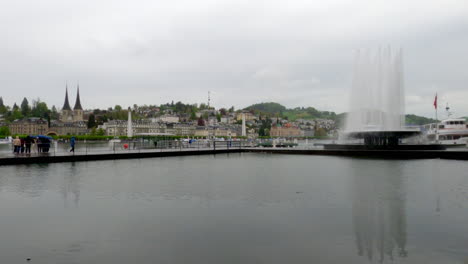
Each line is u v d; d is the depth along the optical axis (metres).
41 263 8.34
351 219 12.09
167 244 9.63
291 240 9.95
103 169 27.67
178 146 58.12
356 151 43.81
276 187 18.62
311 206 14.08
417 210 13.33
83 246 9.46
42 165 30.25
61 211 13.16
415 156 40.12
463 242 9.70
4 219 12.02
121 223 11.59
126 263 8.35
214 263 8.38
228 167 30.08
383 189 18.06
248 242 9.80
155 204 14.42
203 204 14.44
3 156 31.89
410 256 8.77
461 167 29.02
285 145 74.56
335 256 8.81
